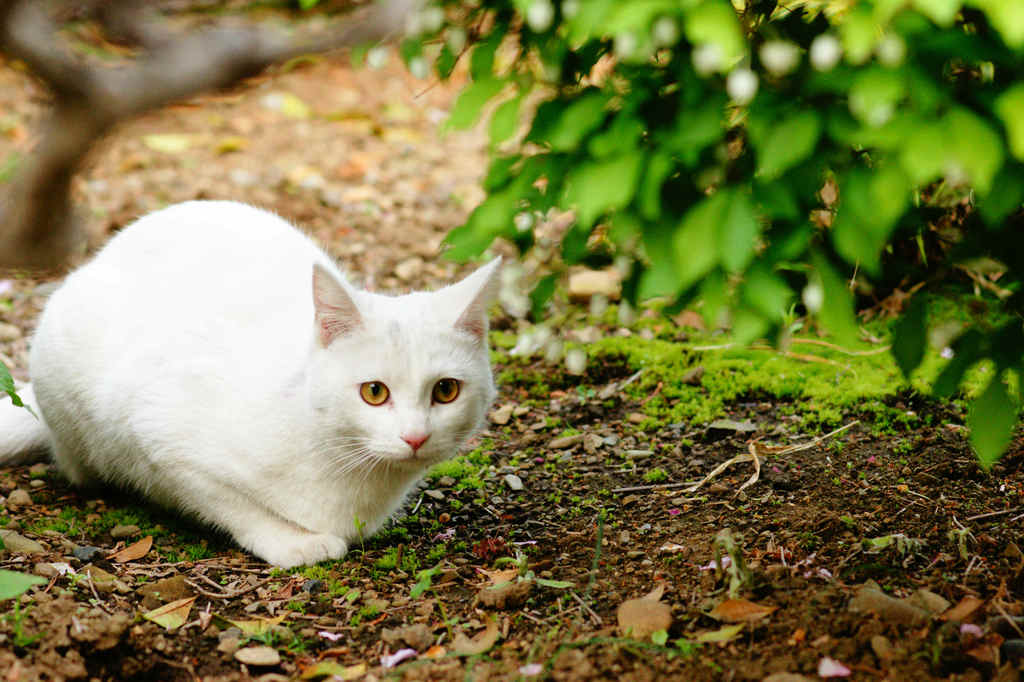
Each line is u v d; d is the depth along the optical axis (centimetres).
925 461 432
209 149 821
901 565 339
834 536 366
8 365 527
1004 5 192
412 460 346
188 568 364
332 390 343
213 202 454
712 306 247
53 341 407
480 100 260
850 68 222
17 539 364
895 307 563
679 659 292
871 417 478
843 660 285
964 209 439
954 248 298
